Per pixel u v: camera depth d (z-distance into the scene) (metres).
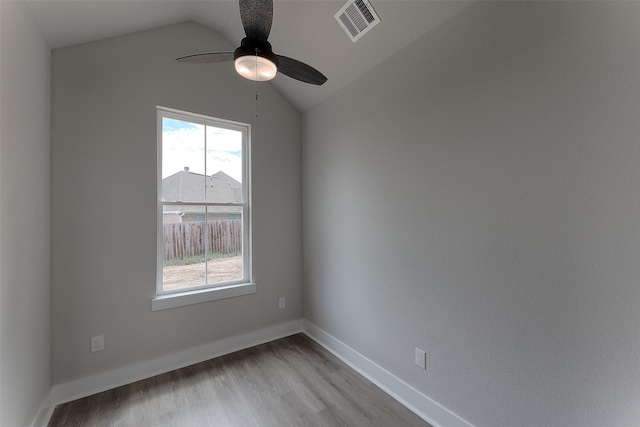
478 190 1.48
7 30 1.28
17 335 1.36
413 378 1.85
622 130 1.03
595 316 1.10
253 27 1.29
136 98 2.17
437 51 1.67
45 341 1.76
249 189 2.77
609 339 1.07
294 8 2.01
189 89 2.39
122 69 2.12
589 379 1.12
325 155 2.71
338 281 2.55
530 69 1.27
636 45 1.00
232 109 2.62
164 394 1.98
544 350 1.24
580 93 1.13
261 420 1.74
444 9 1.58
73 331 1.93
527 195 1.29
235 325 2.64
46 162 1.79
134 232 2.15
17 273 1.37
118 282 2.09
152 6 1.96
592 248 1.11
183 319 2.36
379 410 1.83
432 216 1.72
